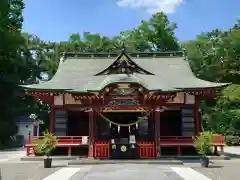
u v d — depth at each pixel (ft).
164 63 117.80
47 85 101.14
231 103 172.55
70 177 54.70
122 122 104.27
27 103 206.69
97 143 86.33
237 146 165.68
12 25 188.14
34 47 217.77
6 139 176.24
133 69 101.76
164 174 57.88
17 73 193.47
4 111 176.04
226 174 59.00
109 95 87.61
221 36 206.49
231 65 178.50
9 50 174.29
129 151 85.15
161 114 104.06
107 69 102.42
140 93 86.89
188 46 205.16
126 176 55.01
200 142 73.10
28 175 58.49
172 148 97.81
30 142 94.79
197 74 193.36
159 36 202.90
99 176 55.26
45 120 226.79
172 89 89.81
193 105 101.14
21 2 195.52
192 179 52.08
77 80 105.91
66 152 96.63
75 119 103.91
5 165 77.15
